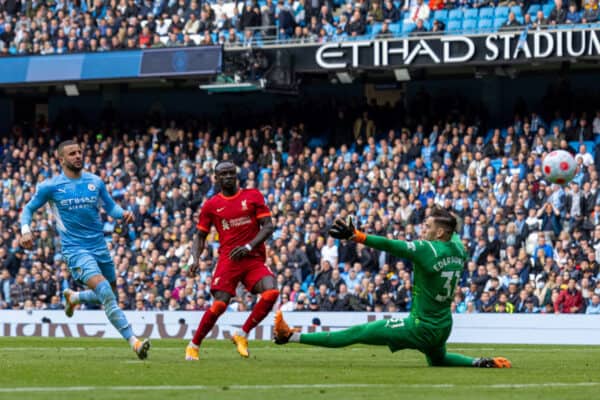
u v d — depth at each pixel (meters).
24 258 40.97
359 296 34.66
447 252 15.82
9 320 33.75
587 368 16.61
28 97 51.53
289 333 16.50
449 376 14.43
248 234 17.45
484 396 11.73
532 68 43.06
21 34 47.44
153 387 12.40
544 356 21.17
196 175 43.31
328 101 44.94
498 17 41.41
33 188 45.19
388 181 39.25
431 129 42.22
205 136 44.69
